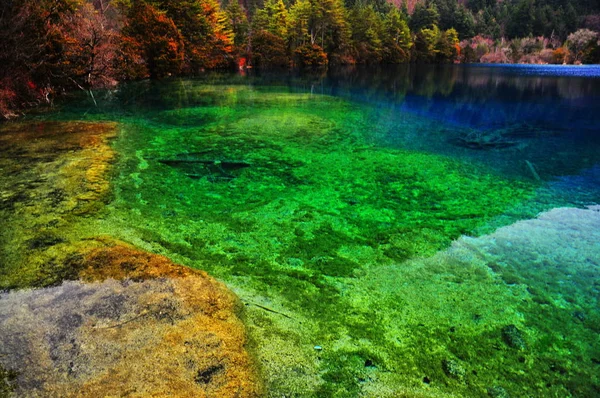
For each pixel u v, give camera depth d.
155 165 9.83
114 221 6.72
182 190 8.38
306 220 7.29
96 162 9.66
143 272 5.02
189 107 19.08
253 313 4.62
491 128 16.11
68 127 13.75
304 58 55.06
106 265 5.14
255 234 6.66
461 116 18.73
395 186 9.27
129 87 26.91
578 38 81.31
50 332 3.93
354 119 17.16
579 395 3.78
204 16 43.12
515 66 68.62
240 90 26.38
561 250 6.51
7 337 3.85
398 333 4.46
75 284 4.74
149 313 4.26
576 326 4.75
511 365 4.10
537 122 17.44
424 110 20.19
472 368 4.02
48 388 3.29
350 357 4.03
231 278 5.36
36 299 4.45
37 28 19.75
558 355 4.27
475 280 5.61
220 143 12.49
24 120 14.98
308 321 4.56
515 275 5.77
